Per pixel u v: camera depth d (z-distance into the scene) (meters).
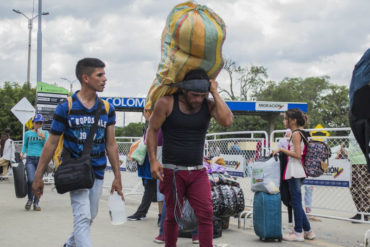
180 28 3.43
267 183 5.67
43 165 3.79
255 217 5.77
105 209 8.45
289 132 7.22
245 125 42.56
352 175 7.37
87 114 3.83
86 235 3.65
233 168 8.48
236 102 35.28
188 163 3.80
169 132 3.78
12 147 15.29
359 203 7.36
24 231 6.15
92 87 3.83
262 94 55.72
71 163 3.67
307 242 5.72
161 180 3.82
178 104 3.70
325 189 8.09
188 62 3.50
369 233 5.57
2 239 5.60
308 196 7.75
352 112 3.69
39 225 6.64
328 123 67.25
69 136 3.79
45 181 13.53
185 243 5.53
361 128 3.68
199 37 3.41
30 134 8.34
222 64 3.62
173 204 3.86
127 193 10.57
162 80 3.59
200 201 3.81
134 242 5.57
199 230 3.85
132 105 32.53
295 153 5.57
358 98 3.58
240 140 8.30
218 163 6.89
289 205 5.91
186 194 3.94
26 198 10.12
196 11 3.51
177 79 3.56
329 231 6.66
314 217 7.77
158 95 3.68
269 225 5.59
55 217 7.41
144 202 7.37
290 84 67.94
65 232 6.09
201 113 3.77
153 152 3.80
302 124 5.80
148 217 7.70
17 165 7.68
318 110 67.12
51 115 13.66
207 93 3.62
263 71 49.09
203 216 3.81
